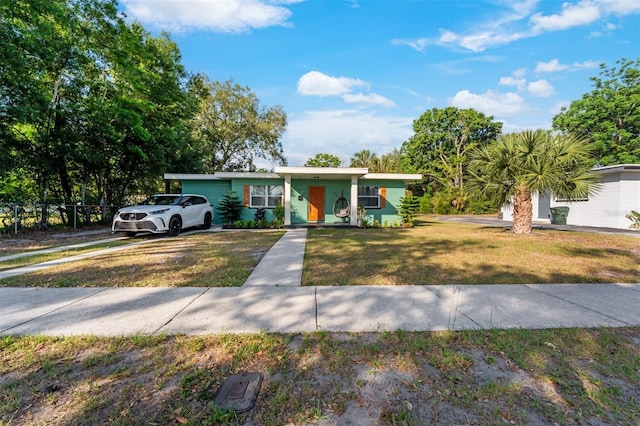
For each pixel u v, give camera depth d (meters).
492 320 3.34
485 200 11.42
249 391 2.10
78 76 14.24
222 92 27.73
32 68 11.56
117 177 17.39
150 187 21.42
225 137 28.66
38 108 11.41
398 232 12.17
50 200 13.93
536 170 9.83
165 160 18.06
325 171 13.59
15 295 4.14
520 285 4.70
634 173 13.41
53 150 13.20
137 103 14.99
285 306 3.76
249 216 16.09
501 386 2.18
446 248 8.02
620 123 25.50
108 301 3.91
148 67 17.11
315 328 3.12
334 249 7.89
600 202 14.52
